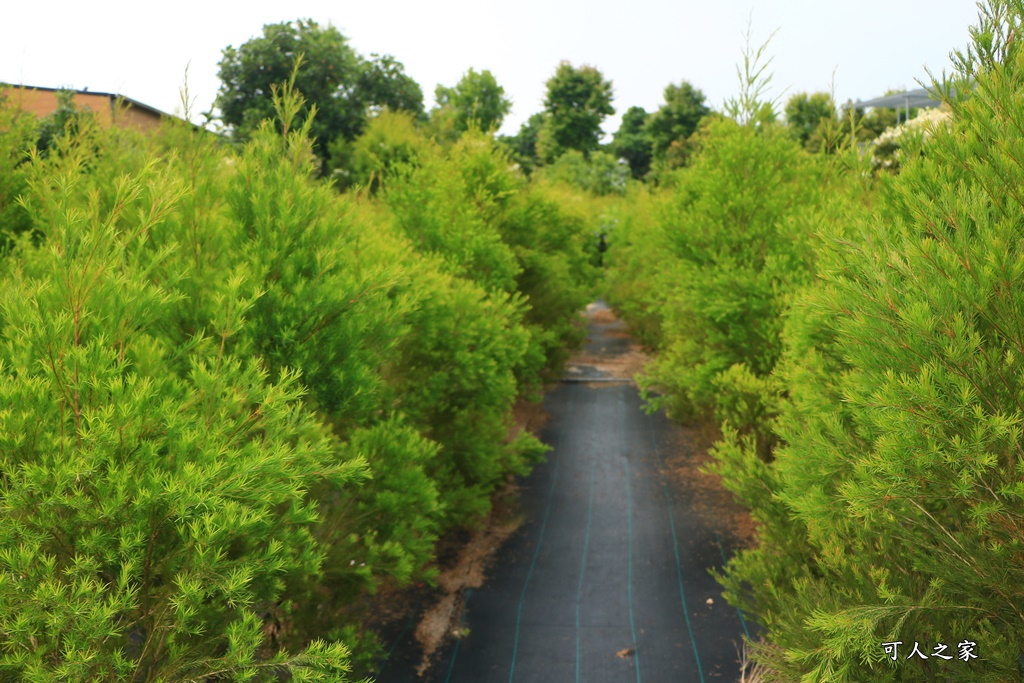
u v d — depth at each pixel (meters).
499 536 8.55
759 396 8.23
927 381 2.79
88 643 2.52
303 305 4.70
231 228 5.02
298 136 5.27
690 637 6.33
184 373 3.99
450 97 33.66
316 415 5.09
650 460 11.22
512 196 13.27
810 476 3.83
